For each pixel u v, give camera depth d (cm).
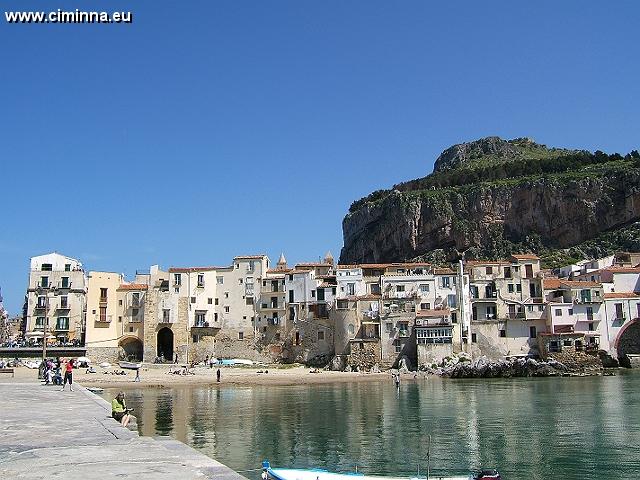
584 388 8644
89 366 11681
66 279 13200
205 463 1816
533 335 12512
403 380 10612
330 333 12888
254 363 12812
